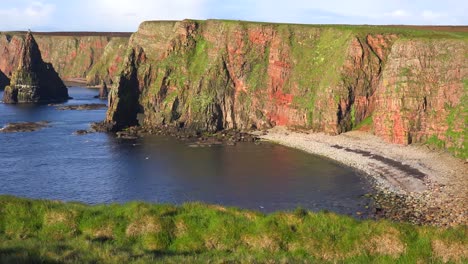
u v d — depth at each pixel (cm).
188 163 10200
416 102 10919
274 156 10838
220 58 15512
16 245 2634
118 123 15738
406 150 10469
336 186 8212
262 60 15288
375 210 6794
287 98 14550
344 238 3033
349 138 12281
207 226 3225
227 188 8212
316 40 15062
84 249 2586
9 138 13288
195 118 14788
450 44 11012
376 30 14275
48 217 3325
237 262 2514
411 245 2927
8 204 3456
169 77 16150
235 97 15112
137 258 2456
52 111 19838
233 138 13125
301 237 3072
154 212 3403
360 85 13288
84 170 9588
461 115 9850
